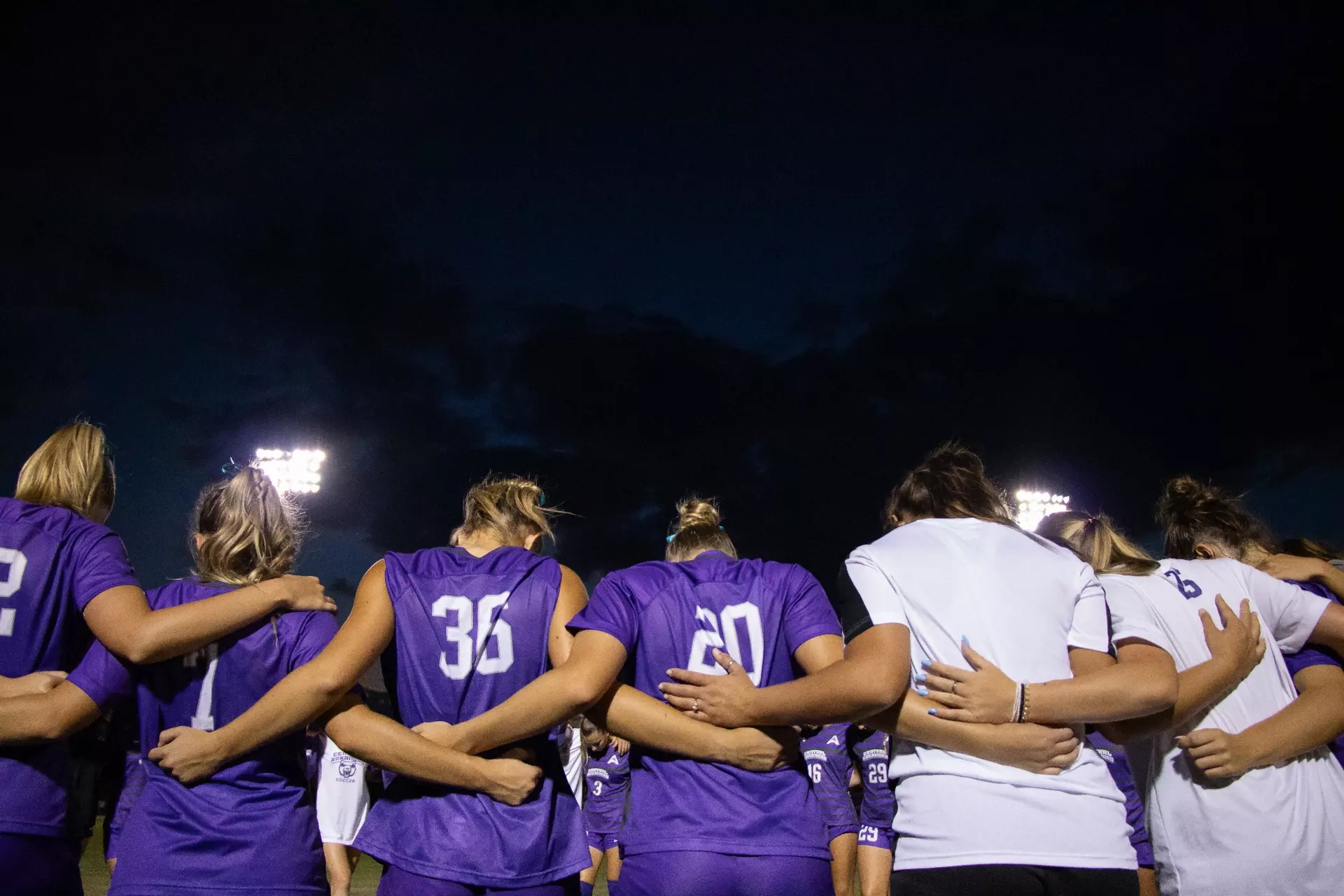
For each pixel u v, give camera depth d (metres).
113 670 2.38
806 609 2.48
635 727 2.30
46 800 2.39
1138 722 2.38
